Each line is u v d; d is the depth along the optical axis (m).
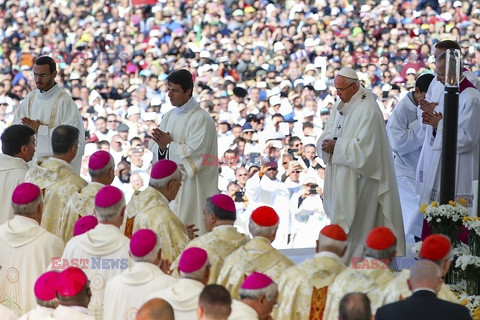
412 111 53.38
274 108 81.94
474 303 34.66
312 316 28.83
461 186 46.44
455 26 100.25
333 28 97.62
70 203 36.84
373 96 44.75
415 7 101.56
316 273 28.81
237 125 75.81
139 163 72.69
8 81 90.69
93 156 37.16
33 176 38.34
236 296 30.53
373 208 44.38
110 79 90.38
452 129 37.44
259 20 98.94
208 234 32.38
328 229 29.25
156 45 95.38
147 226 34.03
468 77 50.03
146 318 22.42
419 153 53.72
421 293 25.34
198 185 45.47
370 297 27.50
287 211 63.59
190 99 45.81
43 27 97.31
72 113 49.38
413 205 52.97
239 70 92.12
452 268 36.38
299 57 94.06
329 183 45.22
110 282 28.77
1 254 32.69
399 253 44.22
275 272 30.44
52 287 26.62
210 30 97.06
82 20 97.88
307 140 77.81
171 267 32.53
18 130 40.00
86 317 26.03
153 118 80.38
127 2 99.06
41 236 32.88
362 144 43.50
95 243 31.14
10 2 98.81
